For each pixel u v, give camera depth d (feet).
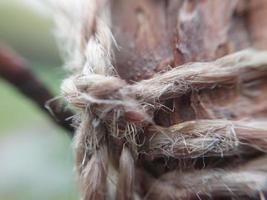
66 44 0.17
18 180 0.49
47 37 0.42
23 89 0.18
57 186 0.47
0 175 0.49
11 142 0.52
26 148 0.51
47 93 0.19
